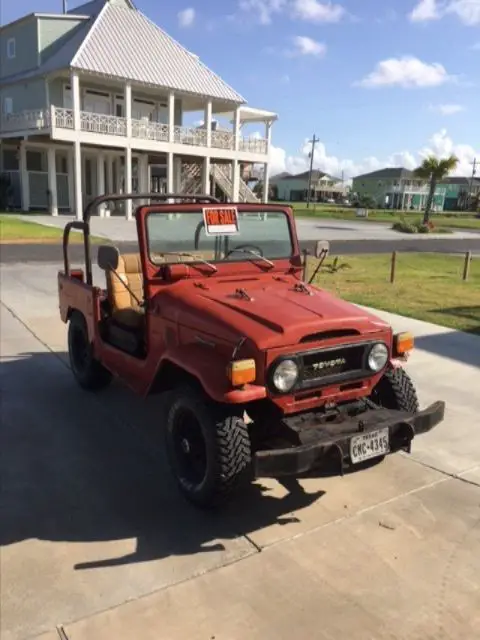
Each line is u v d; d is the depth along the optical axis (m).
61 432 4.54
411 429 3.43
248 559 3.04
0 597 2.72
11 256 15.12
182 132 28.36
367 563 3.02
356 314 3.58
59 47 28.64
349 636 2.53
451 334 8.00
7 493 3.63
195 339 3.52
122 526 3.32
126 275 4.85
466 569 2.99
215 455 3.23
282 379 3.19
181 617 2.62
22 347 6.80
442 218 61.09
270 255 4.39
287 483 3.83
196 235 4.07
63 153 31.19
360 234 30.95
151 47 28.62
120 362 4.43
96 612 2.64
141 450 4.26
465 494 3.72
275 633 2.54
